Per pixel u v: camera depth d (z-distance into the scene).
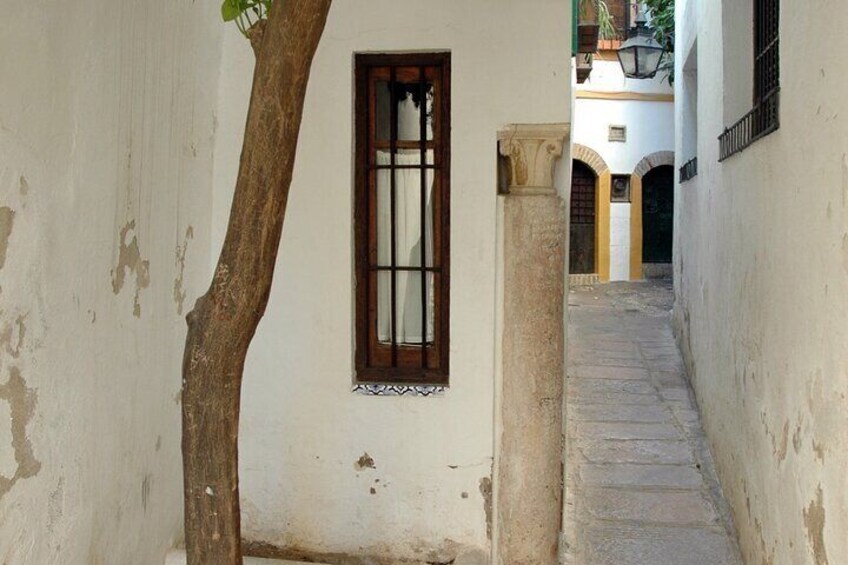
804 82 3.11
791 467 3.29
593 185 14.70
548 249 3.66
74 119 2.62
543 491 3.70
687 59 7.98
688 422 6.50
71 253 2.63
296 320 3.79
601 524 4.82
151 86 3.15
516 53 3.60
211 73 3.71
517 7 3.59
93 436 2.81
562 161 3.73
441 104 3.75
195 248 3.62
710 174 5.98
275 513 3.84
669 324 10.06
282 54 2.03
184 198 3.49
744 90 4.65
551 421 3.69
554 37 3.58
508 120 3.61
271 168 2.06
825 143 2.80
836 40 2.68
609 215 14.56
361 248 3.80
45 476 2.53
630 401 7.04
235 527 2.16
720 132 5.45
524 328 3.66
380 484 3.77
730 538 4.67
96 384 2.82
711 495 5.20
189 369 2.12
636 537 4.67
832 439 2.69
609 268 14.61
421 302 3.86
